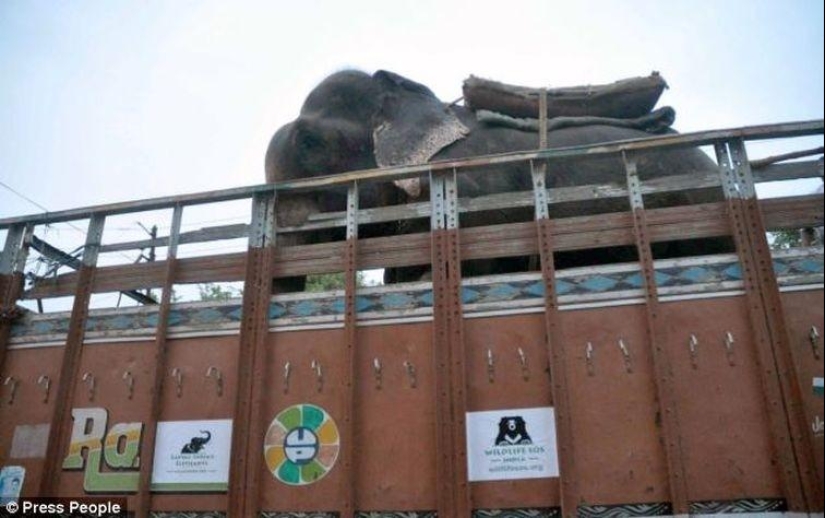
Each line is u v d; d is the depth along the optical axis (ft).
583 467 19.72
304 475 21.59
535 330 21.49
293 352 23.20
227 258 25.43
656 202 25.73
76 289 26.53
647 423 19.84
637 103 31.12
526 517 19.67
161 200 26.68
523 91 31.19
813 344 19.66
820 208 21.21
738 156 21.98
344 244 24.30
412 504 20.54
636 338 20.75
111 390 24.79
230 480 21.77
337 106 35.55
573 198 22.88
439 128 31.04
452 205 23.49
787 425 18.89
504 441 20.45
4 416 25.91
